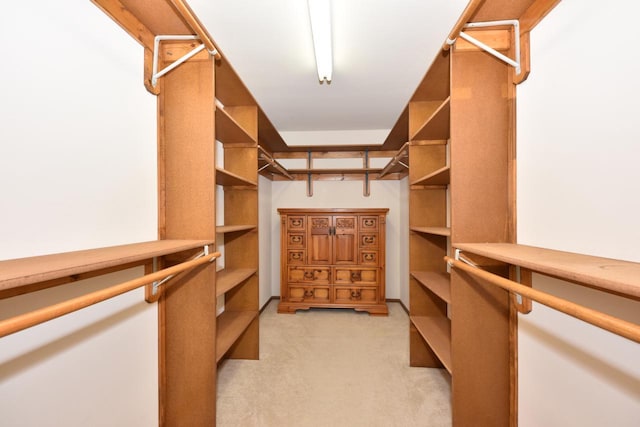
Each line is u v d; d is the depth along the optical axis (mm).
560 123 935
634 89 691
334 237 2865
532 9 1062
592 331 817
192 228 1295
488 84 1240
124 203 1062
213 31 1499
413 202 2074
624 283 497
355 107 2598
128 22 1078
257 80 2068
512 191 1193
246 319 1938
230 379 1772
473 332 1260
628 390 717
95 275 933
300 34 1531
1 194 677
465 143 1248
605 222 771
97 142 942
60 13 813
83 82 889
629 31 704
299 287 2898
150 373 1211
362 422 1404
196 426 1307
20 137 713
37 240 752
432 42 1610
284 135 3389
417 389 1673
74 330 865
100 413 955
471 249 1020
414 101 1944
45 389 779
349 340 2312
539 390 1035
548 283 987
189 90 1296
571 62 887
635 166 690
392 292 3352
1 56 674
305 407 1514
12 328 494
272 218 3414
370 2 1299
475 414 1257
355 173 3346
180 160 1298
